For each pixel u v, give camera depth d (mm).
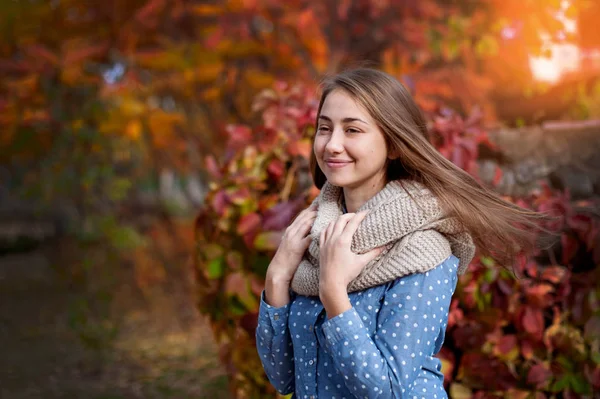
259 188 2922
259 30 5539
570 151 3273
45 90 5754
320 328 1678
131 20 5332
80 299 7078
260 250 2719
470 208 1688
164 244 7734
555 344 2631
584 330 2619
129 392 4547
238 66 5598
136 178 7234
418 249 1603
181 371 4930
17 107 5445
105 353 5461
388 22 5211
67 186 6680
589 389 2598
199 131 6121
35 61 5359
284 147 2957
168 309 6648
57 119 5852
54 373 5023
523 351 2617
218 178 3068
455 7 5141
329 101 1710
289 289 1825
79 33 5562
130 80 5258
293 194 2971
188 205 8688
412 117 1734
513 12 4512
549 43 4445
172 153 6406
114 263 7625
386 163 1764
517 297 2594
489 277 2551
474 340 2609
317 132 1762
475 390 2701
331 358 1662
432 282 1602
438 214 1653
